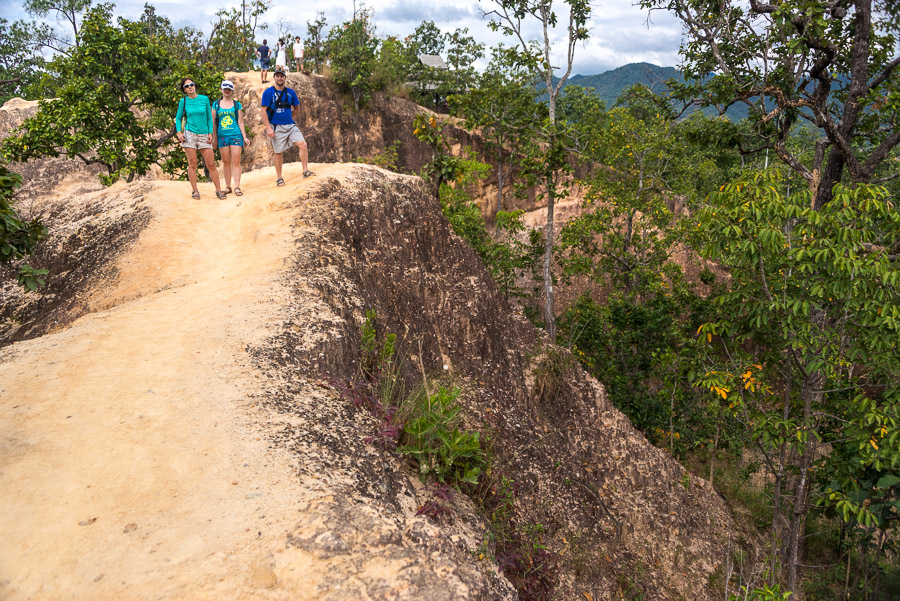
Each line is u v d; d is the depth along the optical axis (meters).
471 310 11.12
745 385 9.15
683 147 28.22
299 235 8.24
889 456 7.92
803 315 8.04
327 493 3.73
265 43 31.69
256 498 3.58
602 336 20.64
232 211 9.35
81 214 9.57
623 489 12.20
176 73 21.45
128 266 7.43
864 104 13.87
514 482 8.71
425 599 2.93
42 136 19.09
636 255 28.16
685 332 19.86
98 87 20.12
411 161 39.72
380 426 5.19
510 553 5.78
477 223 24.72
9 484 3.53
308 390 5.17
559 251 27.73
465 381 9.94
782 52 15.01
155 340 5.62
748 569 12.14
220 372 5.06
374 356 6.71
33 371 4.99
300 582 2.97
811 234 7.84
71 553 3.06
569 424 12.27
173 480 3.70
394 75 41.44
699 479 14.56
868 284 7.66
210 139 9.54
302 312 6.32
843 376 9.70
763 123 15.62
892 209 7.69
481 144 40.72
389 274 9.45
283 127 9.87
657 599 10.02
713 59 17.38
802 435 8.37
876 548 11.37
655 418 18.03
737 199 7.93
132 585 2.89
